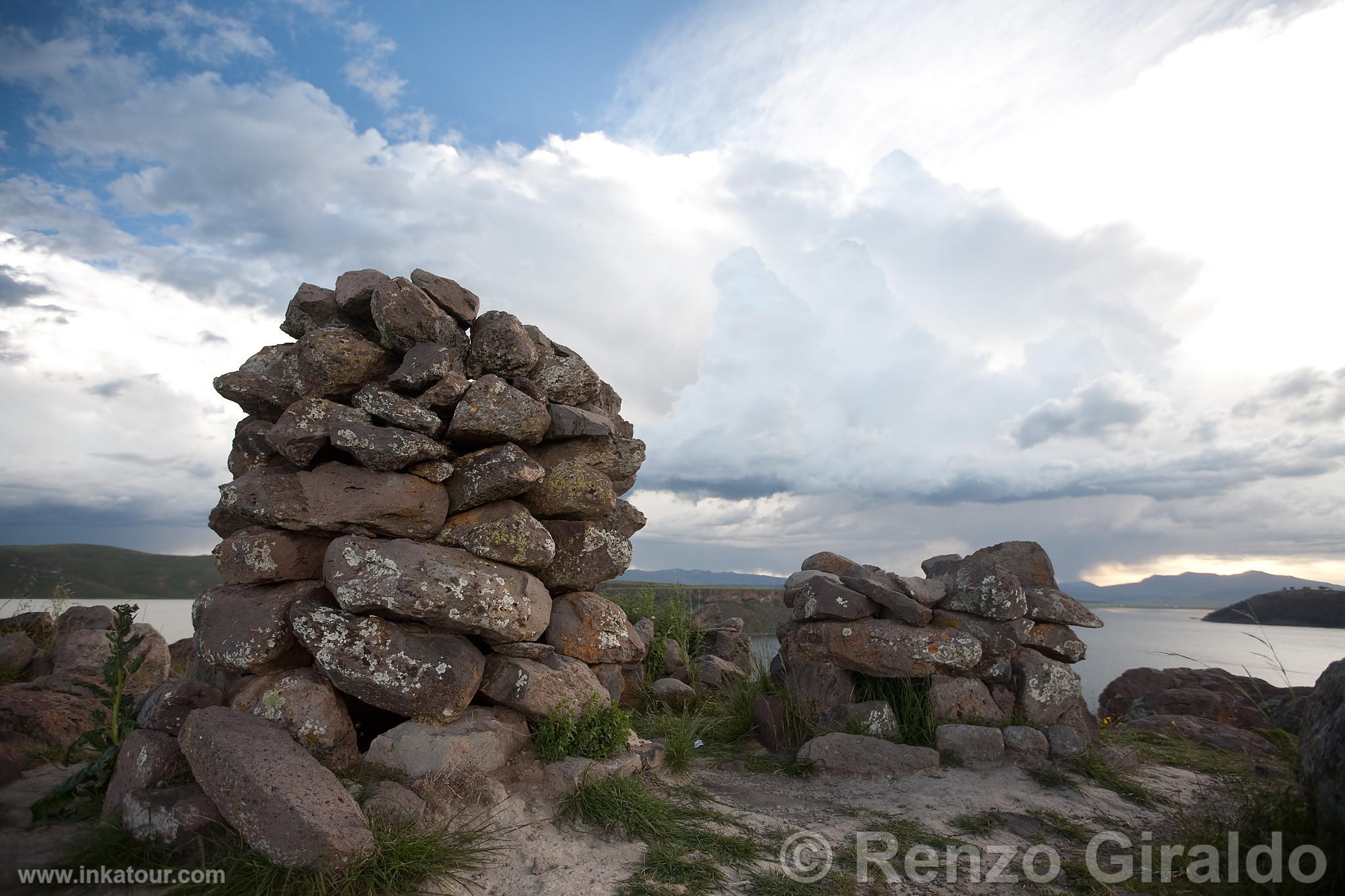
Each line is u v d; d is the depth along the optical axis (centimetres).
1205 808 571
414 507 593
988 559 882
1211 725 913
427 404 612
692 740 757
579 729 606
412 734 529
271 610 548
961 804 609
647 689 915
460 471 632
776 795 634
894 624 798
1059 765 706
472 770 524
